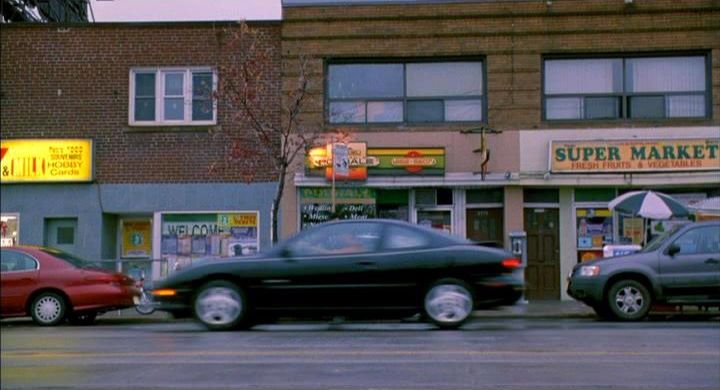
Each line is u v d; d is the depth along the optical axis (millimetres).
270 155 18031
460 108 18406
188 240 18438
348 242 11070
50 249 14016
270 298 10953
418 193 18406
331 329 11414
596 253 18109
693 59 18328
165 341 10234
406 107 18453
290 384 7121
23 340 10539
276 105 18328
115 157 18578
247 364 8172
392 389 6871
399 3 18438
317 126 18172
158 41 18750
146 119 18750
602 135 17969
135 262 17031
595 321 13492
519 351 8992
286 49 18422
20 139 18625
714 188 18000
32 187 18578
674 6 18156
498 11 18312
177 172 18484
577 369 7824
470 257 10922
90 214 18453
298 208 18156
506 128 18109
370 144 18156
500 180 17812
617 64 18375
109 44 18797
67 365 8273
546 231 18234
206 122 18547
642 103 18266
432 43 18359
